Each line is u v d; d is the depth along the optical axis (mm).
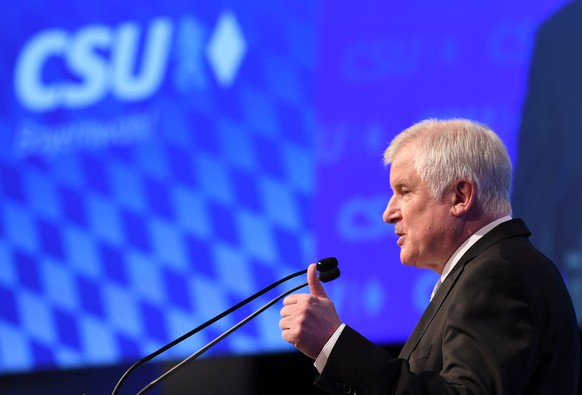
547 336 3814
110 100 9484
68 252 9547
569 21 7941
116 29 9531
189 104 9188
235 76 9039
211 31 9164
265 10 8969
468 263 4012
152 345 9164
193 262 9070
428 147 4156
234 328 4230
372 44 8594
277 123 8875
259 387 9312
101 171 9469
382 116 8516
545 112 8000
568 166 7891
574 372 4016
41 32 9812
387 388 3615
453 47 8320
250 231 8898
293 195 8773
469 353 3623
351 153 8594
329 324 3785
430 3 8406
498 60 8164
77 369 9445
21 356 9641
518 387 3625
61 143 9648
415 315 8266
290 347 8688
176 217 9156
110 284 9359
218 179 9039
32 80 9805
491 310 3727
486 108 8188
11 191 9773
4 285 9734
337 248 8586
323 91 8727
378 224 8445
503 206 4164
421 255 4223
